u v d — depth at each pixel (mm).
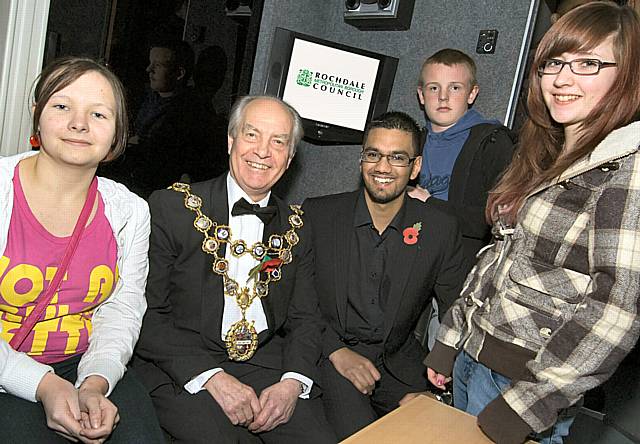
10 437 1227
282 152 1687
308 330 1774
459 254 1970
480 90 2584
